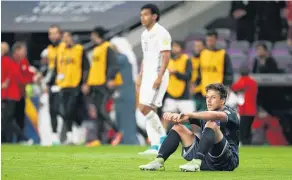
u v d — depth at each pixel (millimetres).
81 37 71250
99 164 31609
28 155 38625
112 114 61844
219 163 26688
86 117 63500
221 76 54844
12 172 27203
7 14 69938
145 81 40781
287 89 67500
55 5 70250
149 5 40469
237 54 70812
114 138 59406
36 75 60875
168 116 25500
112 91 59188
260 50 65312
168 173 26312
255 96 57594
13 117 59812
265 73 65750
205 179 24250
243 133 58250
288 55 70812
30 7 70250
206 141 26047
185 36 69812
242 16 70562
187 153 27188
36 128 62281
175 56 56438
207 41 55000
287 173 27891
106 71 56969
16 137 62906
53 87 58062
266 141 65312
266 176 26078
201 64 55188
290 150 49625
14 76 58406
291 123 65938
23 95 60094
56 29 58688
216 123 26422
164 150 27391
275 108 67312
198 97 55875
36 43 72500
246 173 27078
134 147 51469
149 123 40969
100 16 69625
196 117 25531
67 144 57656
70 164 31453
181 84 56875
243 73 57531
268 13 70375
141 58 69312
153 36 40438
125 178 24750
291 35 70625
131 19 69312
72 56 57188
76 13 69938
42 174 26438
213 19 69812
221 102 26656
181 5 69750
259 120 65625
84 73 57594
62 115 57688
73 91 57375
